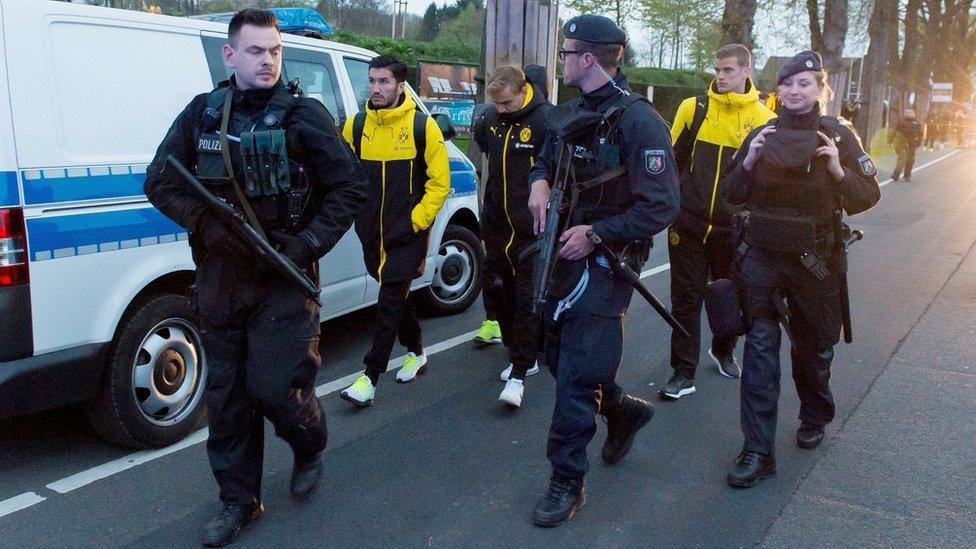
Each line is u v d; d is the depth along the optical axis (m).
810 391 3.83
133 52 3.80
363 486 3.55
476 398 4.61
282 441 4.03
